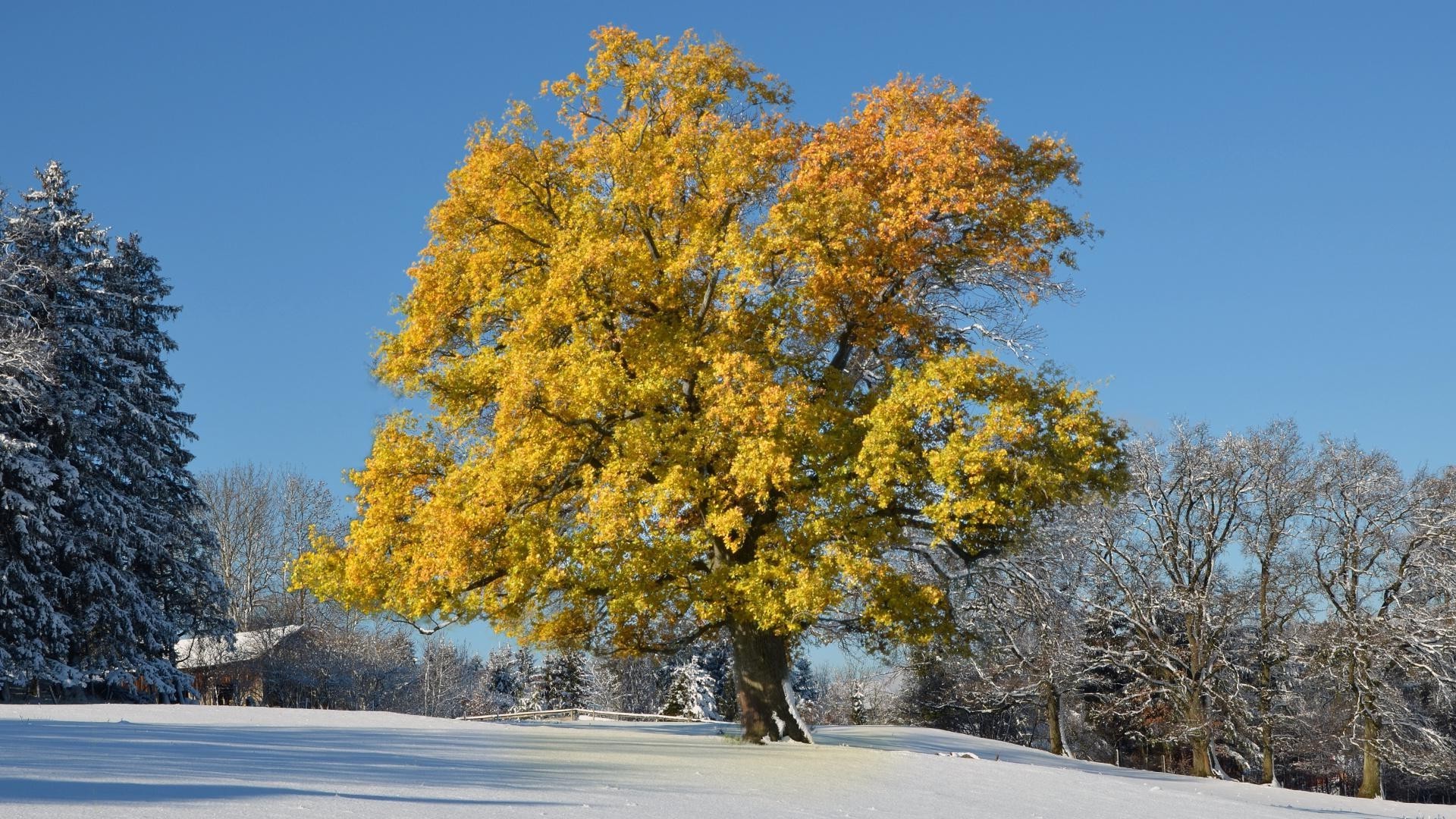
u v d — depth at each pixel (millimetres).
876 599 21375
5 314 39531
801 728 22703
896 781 13852
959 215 22281
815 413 20484
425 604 21891
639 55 24344
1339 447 41812
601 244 20938
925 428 21406
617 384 20719
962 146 22031
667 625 24328
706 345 21484
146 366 45531
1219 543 42469
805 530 20641
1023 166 23906
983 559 25453
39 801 6355
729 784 11695
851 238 21562
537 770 11703
